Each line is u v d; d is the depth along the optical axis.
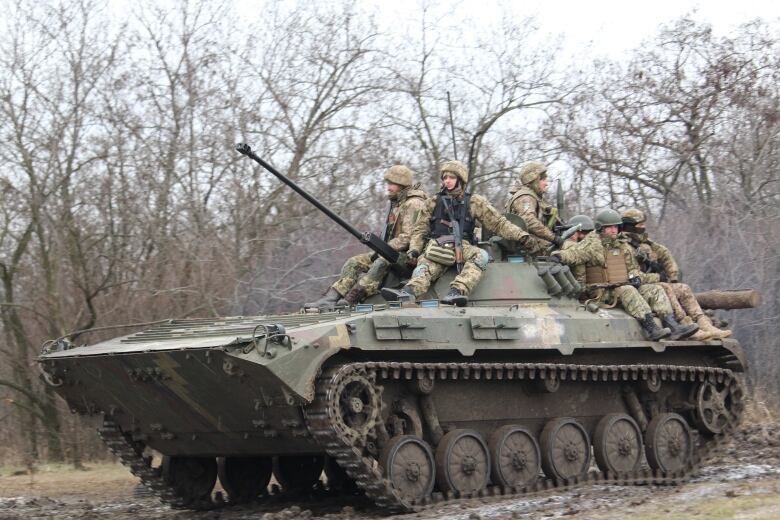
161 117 23.31
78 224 21.58
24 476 19.22
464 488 13.49
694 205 29.17
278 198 24.22
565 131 29.52
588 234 16.23
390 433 13.09
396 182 15.25
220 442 13.77
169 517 14.16
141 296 22.12
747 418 22.47
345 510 12.91
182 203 23.00
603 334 14.89
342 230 25.33
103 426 14.73
